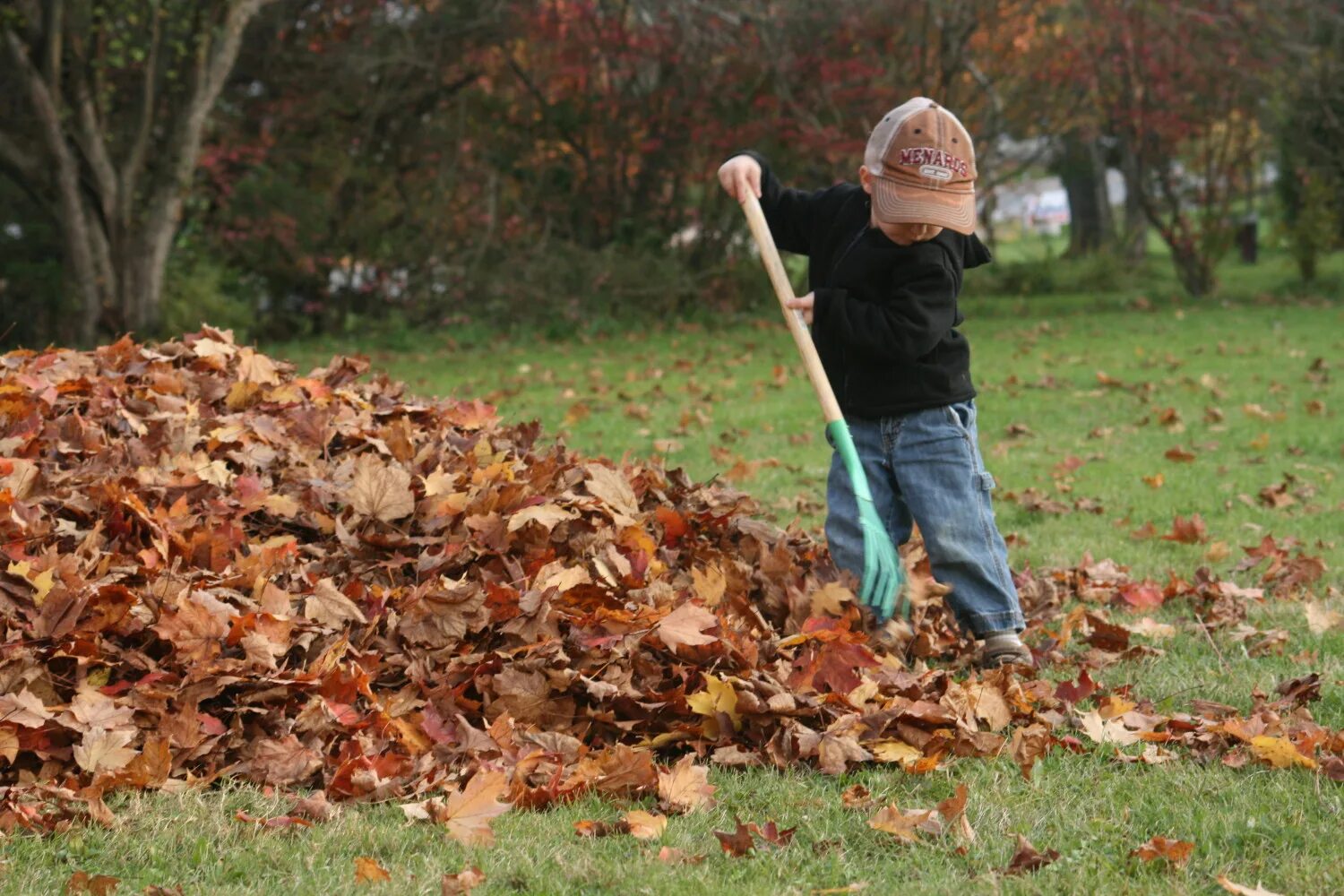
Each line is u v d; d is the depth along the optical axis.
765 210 4.50
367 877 2.80
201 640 3.52
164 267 17.25
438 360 15.70
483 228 20.75
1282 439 8.61
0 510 3.79
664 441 8.69
